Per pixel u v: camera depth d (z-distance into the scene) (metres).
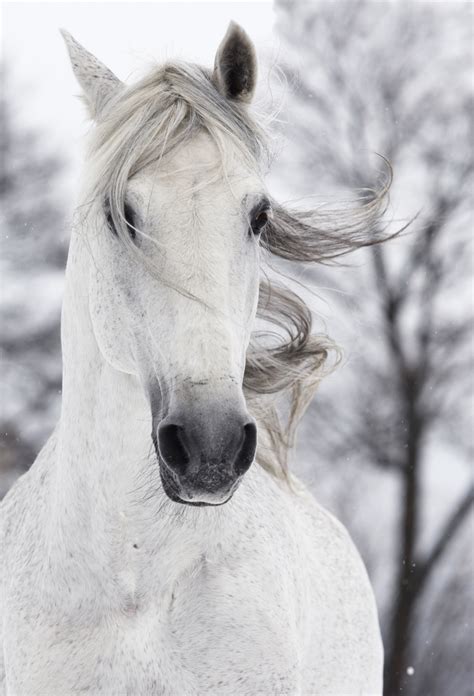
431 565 22.75
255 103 4.71
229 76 4.45
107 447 4.43
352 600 5.82
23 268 23.27
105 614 4.46
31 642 4.55
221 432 3.74
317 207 5.25
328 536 5.95
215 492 3.77
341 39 22.52
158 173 3.99
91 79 4.61
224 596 4.48
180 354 3.83
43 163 24.25
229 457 3.75
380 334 22.56
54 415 22.31
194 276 3.87
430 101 22.77
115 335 4.24
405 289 22.45
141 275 4.03
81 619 4.49
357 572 6.05
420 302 22.97
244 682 4.46
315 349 5.58
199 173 3.99
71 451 4.59
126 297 4.12
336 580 5.73
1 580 5.07
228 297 3.93
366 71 22.69
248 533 4.67
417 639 22.67
